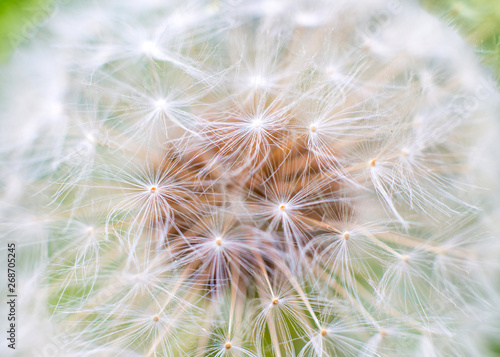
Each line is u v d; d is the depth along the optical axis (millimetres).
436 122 92
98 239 90
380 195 91
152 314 89
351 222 91
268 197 91
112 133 91
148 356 88
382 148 91
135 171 91
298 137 91
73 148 90
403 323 90
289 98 91
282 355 89
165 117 90
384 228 91
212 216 90
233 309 90
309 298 90
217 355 88
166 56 91
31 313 90
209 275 91
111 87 91
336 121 91
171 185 90
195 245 89
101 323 89
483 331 91
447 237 91
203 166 92
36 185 91
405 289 91
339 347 89
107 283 90
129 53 91
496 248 92
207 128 90
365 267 91
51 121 90
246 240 90
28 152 91
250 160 90
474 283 92
